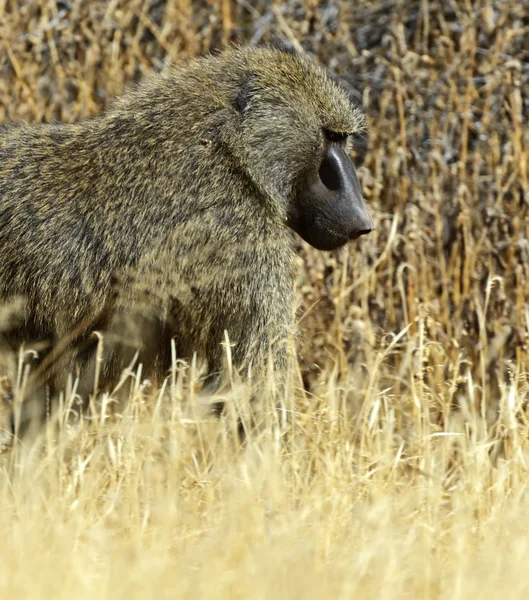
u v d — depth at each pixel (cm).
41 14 1853
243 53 1260
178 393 1112
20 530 870
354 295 1606
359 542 911
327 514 968
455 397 1536
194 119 1197
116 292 1161
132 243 1159
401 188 1644
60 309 1155
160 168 1177
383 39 1775
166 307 1172
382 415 1310
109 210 1164
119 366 1195
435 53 1736
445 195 1647
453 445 1306
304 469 1124
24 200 1166
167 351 1210
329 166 1232
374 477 1078
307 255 1611
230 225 1170
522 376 1311
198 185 1173
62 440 1084
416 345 1469
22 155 1198
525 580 805
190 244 1163
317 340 1569
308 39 1798
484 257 1591
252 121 1195
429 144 1684
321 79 1244
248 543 873
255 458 1083
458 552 880
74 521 918
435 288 1616
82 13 1811
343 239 1222
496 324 1550
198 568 838
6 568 788
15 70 1766
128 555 862
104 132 1207
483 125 1641
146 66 1831
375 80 1766
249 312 1174
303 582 794
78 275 1151
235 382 1154
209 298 1169
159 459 1154
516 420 1205
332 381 1215
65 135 1216
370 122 1689
